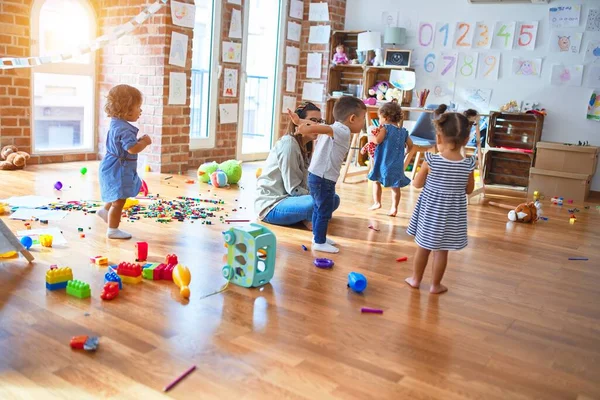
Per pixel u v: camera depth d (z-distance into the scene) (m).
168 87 5.42
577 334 2.28
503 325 2.32
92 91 5.79
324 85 7.23
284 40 7.13
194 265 2.78
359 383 1.76
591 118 6.00
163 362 1.80
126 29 5.03
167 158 5.55
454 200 2.55
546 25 6.12
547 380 1.87
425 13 6.77
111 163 3.08
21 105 5.21
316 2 7.19
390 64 6.78
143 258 2.79
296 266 2.90
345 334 2.11
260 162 6.91
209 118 6.34
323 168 3.10
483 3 6.40
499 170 6.46
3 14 4.93
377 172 4.25
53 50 5.41
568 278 3.03
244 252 2.53
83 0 5.55
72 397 1.57
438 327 2.25
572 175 5.65
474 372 1.89
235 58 6.50
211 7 6.10
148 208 3.92
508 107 6.18
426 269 3.01
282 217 3.67
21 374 1.67
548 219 4.61
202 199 4.34
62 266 2.64
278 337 2.04
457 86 6.65
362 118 3.16
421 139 5.68
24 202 3.79
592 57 5.94
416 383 1.79
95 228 3.31
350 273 2.63
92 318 2.10
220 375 1.75
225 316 2.20
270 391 1.67
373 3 7.13
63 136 5.70
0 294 2.26
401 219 4.18
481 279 2.91
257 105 7.27
